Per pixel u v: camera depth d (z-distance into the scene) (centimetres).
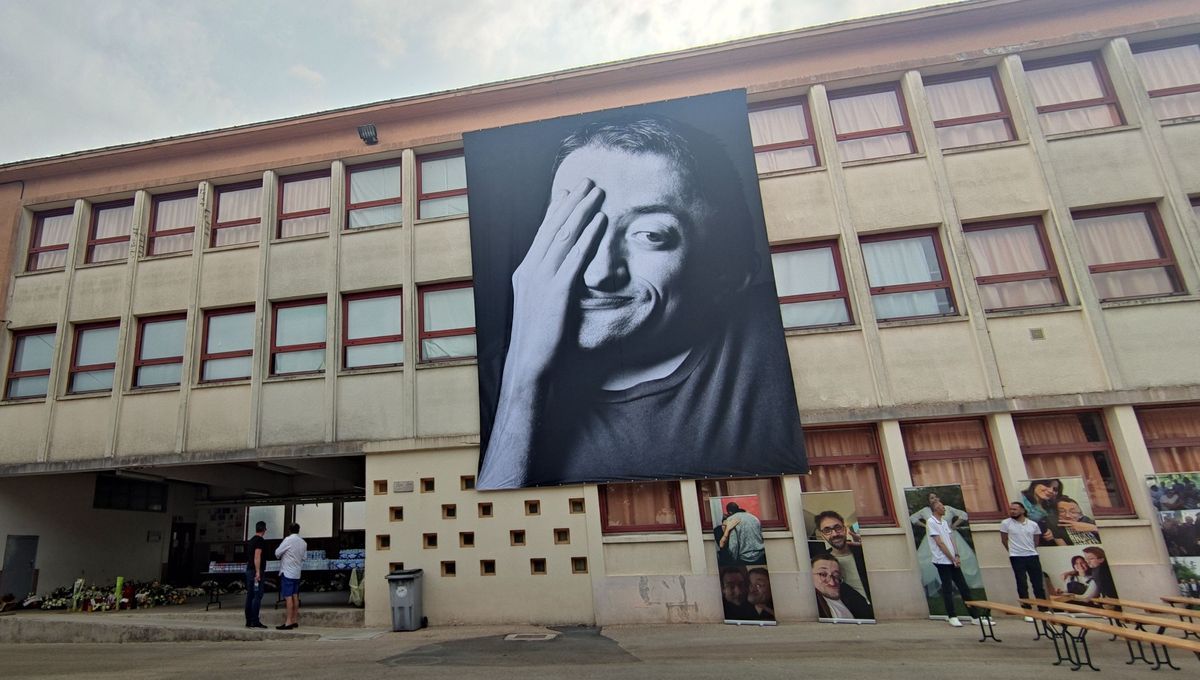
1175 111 1094
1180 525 869
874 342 1041
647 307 1082
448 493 1080
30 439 1223
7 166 1349
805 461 984
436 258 1201
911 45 1174
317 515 1978
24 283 1324
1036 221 1088
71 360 1280
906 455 1002
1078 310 1012
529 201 1171
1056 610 795
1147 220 1061
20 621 1039
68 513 1352
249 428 1160
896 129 1162
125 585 1327
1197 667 613
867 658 672
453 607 1029
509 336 1108
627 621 975
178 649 866
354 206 1275
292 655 782
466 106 1256
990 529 941
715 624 933
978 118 1146
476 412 1110
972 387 1007
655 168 1148
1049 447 986
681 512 1020
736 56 1191
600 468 1024
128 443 1191
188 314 1242
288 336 1225
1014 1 1135
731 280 1075
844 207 1111
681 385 1040
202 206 1298
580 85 1222
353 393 1156
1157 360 973
